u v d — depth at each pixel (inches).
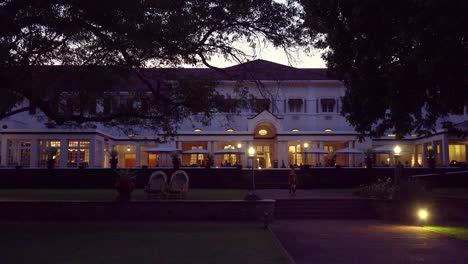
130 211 773.3
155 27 507.5
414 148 1993.1
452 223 761.6
